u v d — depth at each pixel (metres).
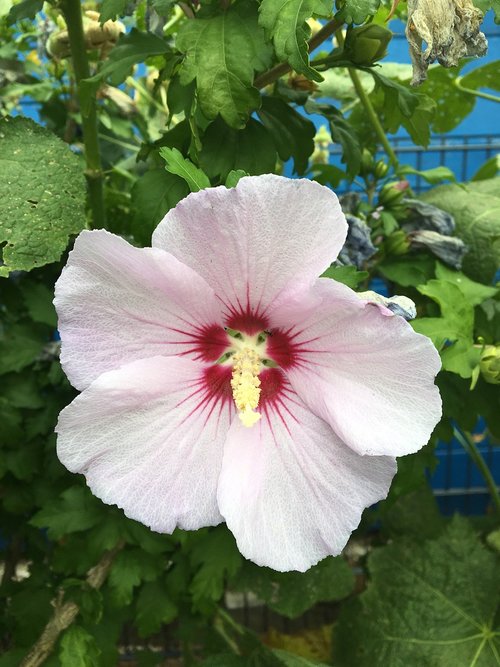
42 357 0.24
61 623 0.22
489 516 0.37
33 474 0.25
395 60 0.39
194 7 0.20
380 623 0.29
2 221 0.18
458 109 0.32
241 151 0.19
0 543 0.36
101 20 0.18
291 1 0.15
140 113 0.30
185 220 0.12
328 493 0.14
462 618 0.28
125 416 0.13
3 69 0.27
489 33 0.40
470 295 0.22
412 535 0.31
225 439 0.14
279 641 0.35
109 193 0.26
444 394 0.22
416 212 0.23
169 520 0.14
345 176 0.29
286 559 0.14
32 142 0.19
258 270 0.13
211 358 0.14
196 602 0.24
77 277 0.12
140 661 0.30
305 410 0.14
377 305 0.12
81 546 0.24
